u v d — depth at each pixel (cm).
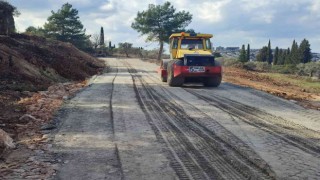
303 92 1711
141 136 715
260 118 920
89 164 551
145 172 521
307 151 631
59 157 581
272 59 9706
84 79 2231
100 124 814
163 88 1585
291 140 705
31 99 1120
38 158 574
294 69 3647
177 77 1623
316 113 1017
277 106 1117
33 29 6888
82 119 862
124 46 8781
